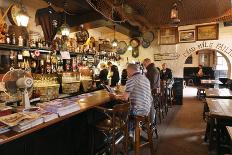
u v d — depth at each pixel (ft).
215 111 10.19
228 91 18.49
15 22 12.62
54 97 13.51
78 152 9.55
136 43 31.19
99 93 12.88
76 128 9.36
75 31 19.49
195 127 15.62
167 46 30.01
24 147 6.81
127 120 9.18
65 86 15.98
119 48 31.99
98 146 11.02
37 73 14.42
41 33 16.83
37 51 14.26
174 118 18.35
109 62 25.35
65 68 18.28
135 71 10.71
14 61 13.38
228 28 26.50
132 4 17.95
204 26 27.68
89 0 13.92
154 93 15.14
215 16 23.58
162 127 15.65
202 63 52.13
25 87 7.91
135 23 21.62
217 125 10.75
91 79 19.52
